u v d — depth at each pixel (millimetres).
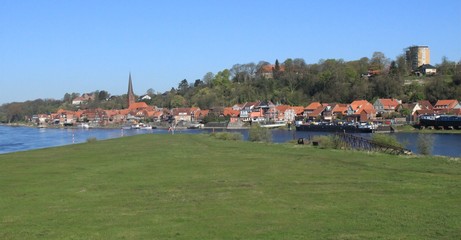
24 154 55250
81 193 26984
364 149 57656
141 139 84938
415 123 143250
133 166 40156
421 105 173500
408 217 20031
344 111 183000
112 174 35031
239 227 18750
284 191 26984
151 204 23641
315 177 32312
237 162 42562
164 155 50500
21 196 26172
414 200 23812
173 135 100250
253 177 32750
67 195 26375
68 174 35281
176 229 18562
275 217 20500
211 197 25375
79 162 44188
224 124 191000
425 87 192875
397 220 19531
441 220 19391
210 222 19672
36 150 62188
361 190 26984
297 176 32938
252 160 44156
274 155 49062
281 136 127750
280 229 18328
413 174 33250
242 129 178500
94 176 34031
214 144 69125
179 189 28078
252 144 68625
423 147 62844
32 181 31781
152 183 30516
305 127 155625
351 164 39688
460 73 185750
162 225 19219
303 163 40969
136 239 17188
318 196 25312
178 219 20266
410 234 17328
